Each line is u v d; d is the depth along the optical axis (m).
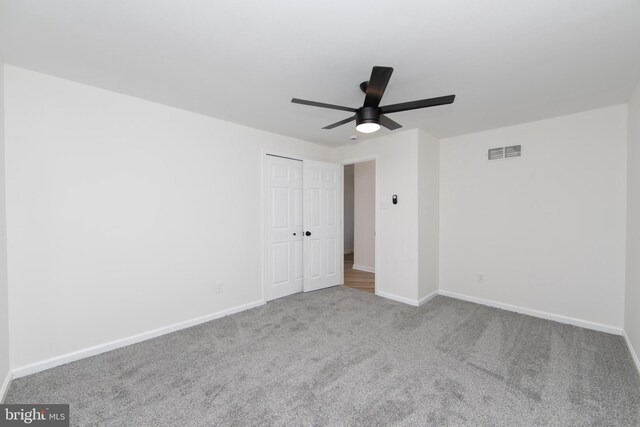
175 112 2.86
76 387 1.96
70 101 2.27
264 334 2.79
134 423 1.64
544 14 1.47
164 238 2.80
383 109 2.08
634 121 2.45
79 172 2.31
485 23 1.55
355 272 5.57
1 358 1.86
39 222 2.14
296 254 4.14
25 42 1.74
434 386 1.97
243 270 3.47
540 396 1.86
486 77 2.17
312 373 2.12
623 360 2.28
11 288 2.03
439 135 3.88
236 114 3.05
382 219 4.00
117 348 2.50
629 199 2.61
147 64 2.01
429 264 3.86
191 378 2.06
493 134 3.57
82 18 1.51
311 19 1.52
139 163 2.63
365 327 2.95
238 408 1.76
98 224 2.41
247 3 1.39
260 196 3.65
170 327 2.83
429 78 2.18
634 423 1.63
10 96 2.02
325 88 2.38
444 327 2.94
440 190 4.07
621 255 2.75
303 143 4.20
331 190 4.52
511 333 2.79
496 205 3.55
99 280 2.42
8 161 2.01
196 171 3.03
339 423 1.63
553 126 3.12
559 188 3.09
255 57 1.91
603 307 2.85
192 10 1.44
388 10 1.44
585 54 1.86
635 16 1.48
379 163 4.03
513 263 3.42
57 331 2.22
